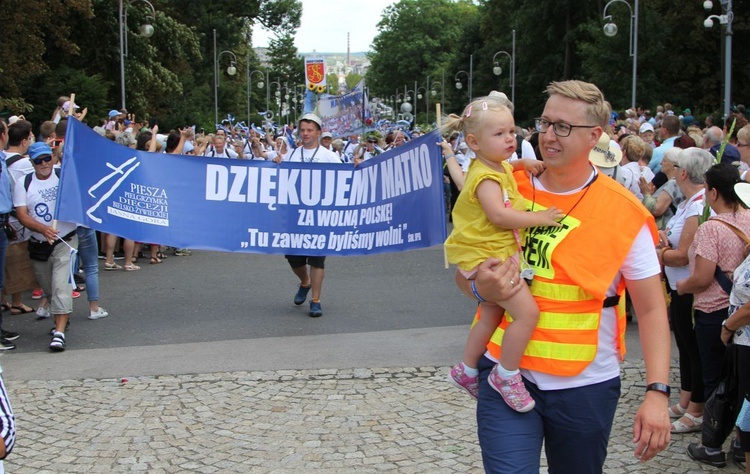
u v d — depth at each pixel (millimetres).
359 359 6426
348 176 7707
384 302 8758
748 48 39625
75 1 28422
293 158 8258
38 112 29703
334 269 11039
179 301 8945
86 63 35500
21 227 7246
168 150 11516
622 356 2777
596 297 2611
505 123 2701
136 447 4711
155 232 7773
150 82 37125
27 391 5758
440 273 10570
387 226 7508
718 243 4441
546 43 54438
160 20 38938
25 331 7719
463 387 2986
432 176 6973
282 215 7867
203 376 6043
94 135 7367
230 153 13930
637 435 2564
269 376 6012
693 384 4891
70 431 4973
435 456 4523
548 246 2664
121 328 7738
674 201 6902
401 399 5480
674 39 39594
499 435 2693
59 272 7012
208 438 4840
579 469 2734
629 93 37750
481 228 2738
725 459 4445
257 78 82062
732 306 4031
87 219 7258
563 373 2635
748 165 6320
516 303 2641
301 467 4402
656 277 2654
